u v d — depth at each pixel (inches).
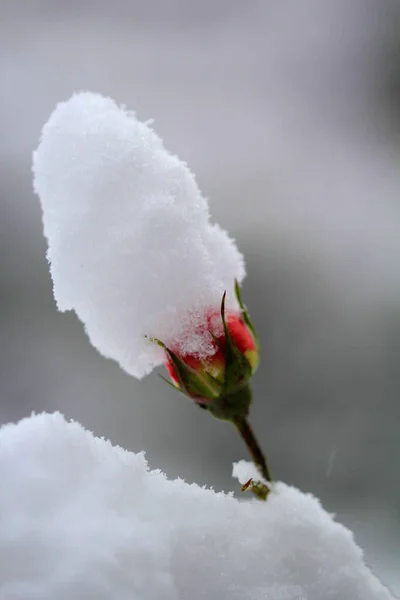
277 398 27.8
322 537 13.5
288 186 35.1
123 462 13.5
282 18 40.1
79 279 13.8
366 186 35.5
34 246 31.7
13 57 36.7
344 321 29.6
